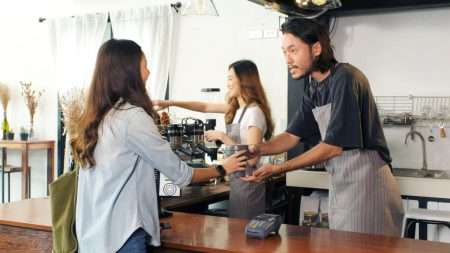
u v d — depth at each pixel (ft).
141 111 5.56
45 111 19.80
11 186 20.88
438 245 5.52
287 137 7.94
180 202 8.46
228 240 5.74
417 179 11.55
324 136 7.28
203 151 9.14
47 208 7.62
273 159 13.00
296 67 7.13
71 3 18.95
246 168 6.55
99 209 5.45
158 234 5.67
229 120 10.41
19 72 20.43
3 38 20.81
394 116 13.30
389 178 7.31
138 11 17.04
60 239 5.73
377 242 5.65
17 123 20.61
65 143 18.84
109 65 5.58
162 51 16.51
